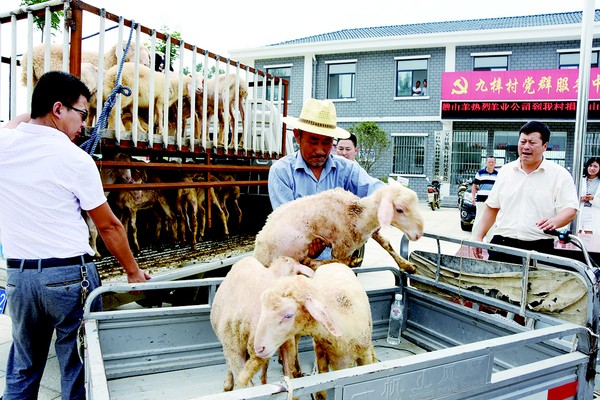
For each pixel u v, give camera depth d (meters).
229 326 2.09
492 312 3.22
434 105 19.27
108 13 3.62
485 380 1.84
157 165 4.00
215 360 2.79
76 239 2.44
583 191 5.69
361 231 2.43
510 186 3.69
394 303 3.26
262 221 6.21
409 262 3.14
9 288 2.41
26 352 2.55
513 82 16.20
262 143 5.71
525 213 3.58
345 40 19.78
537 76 15.86
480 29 20.12
